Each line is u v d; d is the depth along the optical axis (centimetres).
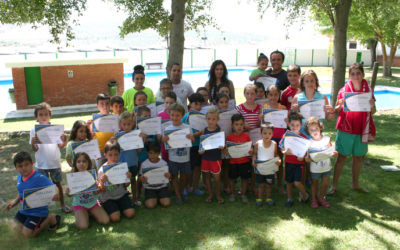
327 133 835
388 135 826
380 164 597
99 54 3098
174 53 802
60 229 393
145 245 356
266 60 594
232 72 2862
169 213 430
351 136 455
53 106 1229
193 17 1007
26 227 366
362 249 341
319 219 407
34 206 365
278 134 473
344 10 1003
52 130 419
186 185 507
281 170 490
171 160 462
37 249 348
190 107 507
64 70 1220
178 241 363
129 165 450
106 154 418
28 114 1142
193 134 471
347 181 523
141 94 505
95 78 1274
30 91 1192
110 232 383
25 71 1170
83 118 1066
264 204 454
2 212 371
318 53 3259
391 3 1086
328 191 480
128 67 2973
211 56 3341
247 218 414
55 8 769
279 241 360
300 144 418
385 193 476
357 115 447
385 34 2083
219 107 489
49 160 428
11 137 817
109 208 411
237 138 454
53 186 372
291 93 504
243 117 455
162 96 548
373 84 566
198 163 490
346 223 395
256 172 445
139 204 454
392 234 368
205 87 572
